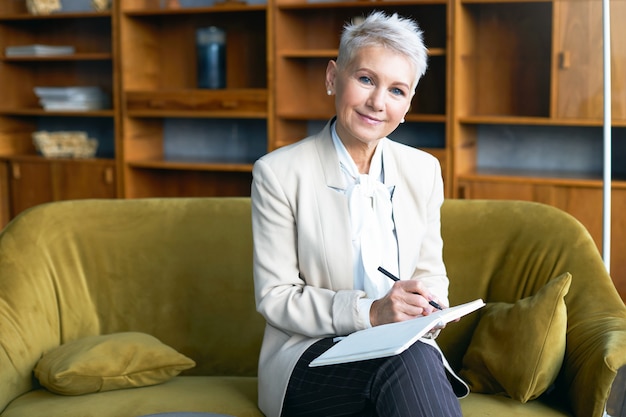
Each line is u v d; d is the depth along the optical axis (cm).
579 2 397
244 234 241
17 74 533
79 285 237
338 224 194
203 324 238
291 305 189
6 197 516
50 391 212
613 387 190
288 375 184
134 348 216
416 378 167
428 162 207
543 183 409
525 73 446
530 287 226
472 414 194
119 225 243
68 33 527
